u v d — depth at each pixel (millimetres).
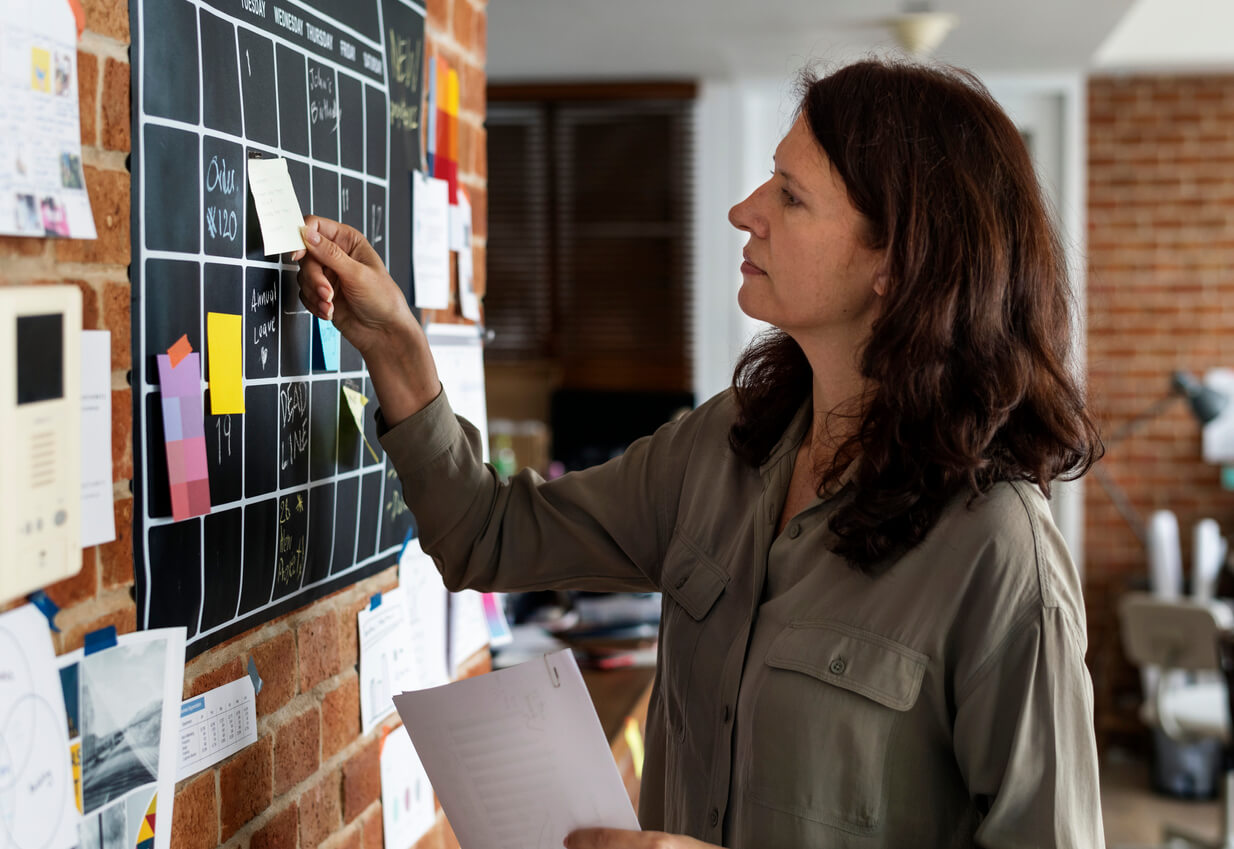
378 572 1353
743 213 1108
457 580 1311
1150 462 4918
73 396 768
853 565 1034
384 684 1371
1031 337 1051
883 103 1041
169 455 901
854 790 1015
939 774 1031
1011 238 1040
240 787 1057
